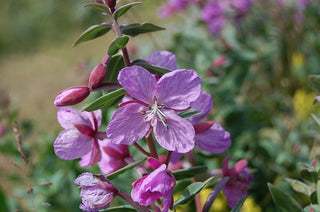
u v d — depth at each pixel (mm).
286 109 594
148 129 302
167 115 300
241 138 514
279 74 656
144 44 751
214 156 462
